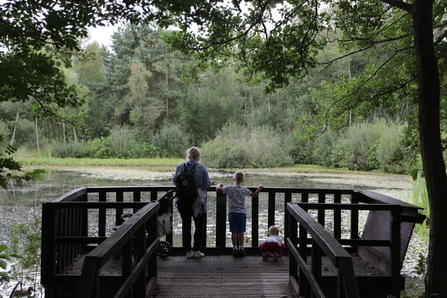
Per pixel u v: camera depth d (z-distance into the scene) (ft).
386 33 20.52
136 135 131.23
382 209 12.94
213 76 154.51
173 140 121.39
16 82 6.06
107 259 7.35
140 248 11.48
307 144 108.58
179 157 120.47
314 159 107.96
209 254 17.90
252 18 15.19
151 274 13.62
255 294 13.29
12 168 7.37
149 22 8.30
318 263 10.64
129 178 65.82
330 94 22.45
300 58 16.56
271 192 17.97
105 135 150.10
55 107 11.84
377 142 89.10
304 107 126.31
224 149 100.01
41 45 7.02
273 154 102.42
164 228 16.51
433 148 11.07
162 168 88.07
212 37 15.78
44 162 95.86
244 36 16.53
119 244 8.21
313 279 10.07
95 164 96.32
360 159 91.15
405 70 19.84
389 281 13.14
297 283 13.29
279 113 136.15
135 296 12.34
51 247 12.77
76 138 128.77
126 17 7.94
